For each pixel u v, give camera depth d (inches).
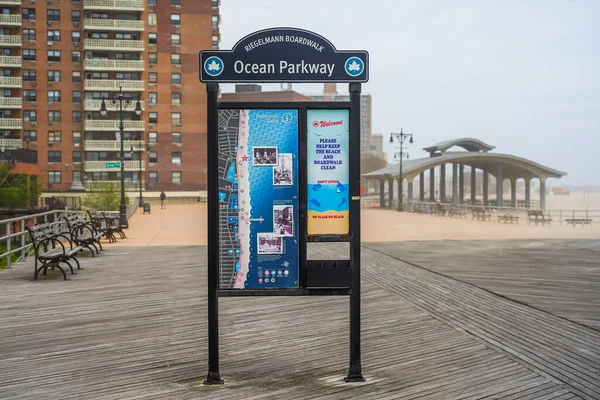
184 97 2930.6
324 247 685.3
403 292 401.7
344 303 367.2
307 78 216.7
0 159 2140.7
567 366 237.8
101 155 2849.4
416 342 275.6
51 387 216.4
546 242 756.6
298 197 220.8
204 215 1679.4
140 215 1673.2
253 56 215.9
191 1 2933.1
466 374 228.2
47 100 2802.7
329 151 220.5
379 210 2234.3
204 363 245.9
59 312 343.0
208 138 217.6
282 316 332.5
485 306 355.9
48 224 539.5
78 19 2822.3
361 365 240.8
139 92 2871.6
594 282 441.1
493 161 2027.6
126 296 391.2
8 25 2731.3
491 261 561.9
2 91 2751.0
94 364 244.2
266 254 221.5
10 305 362.3
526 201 2145.7
